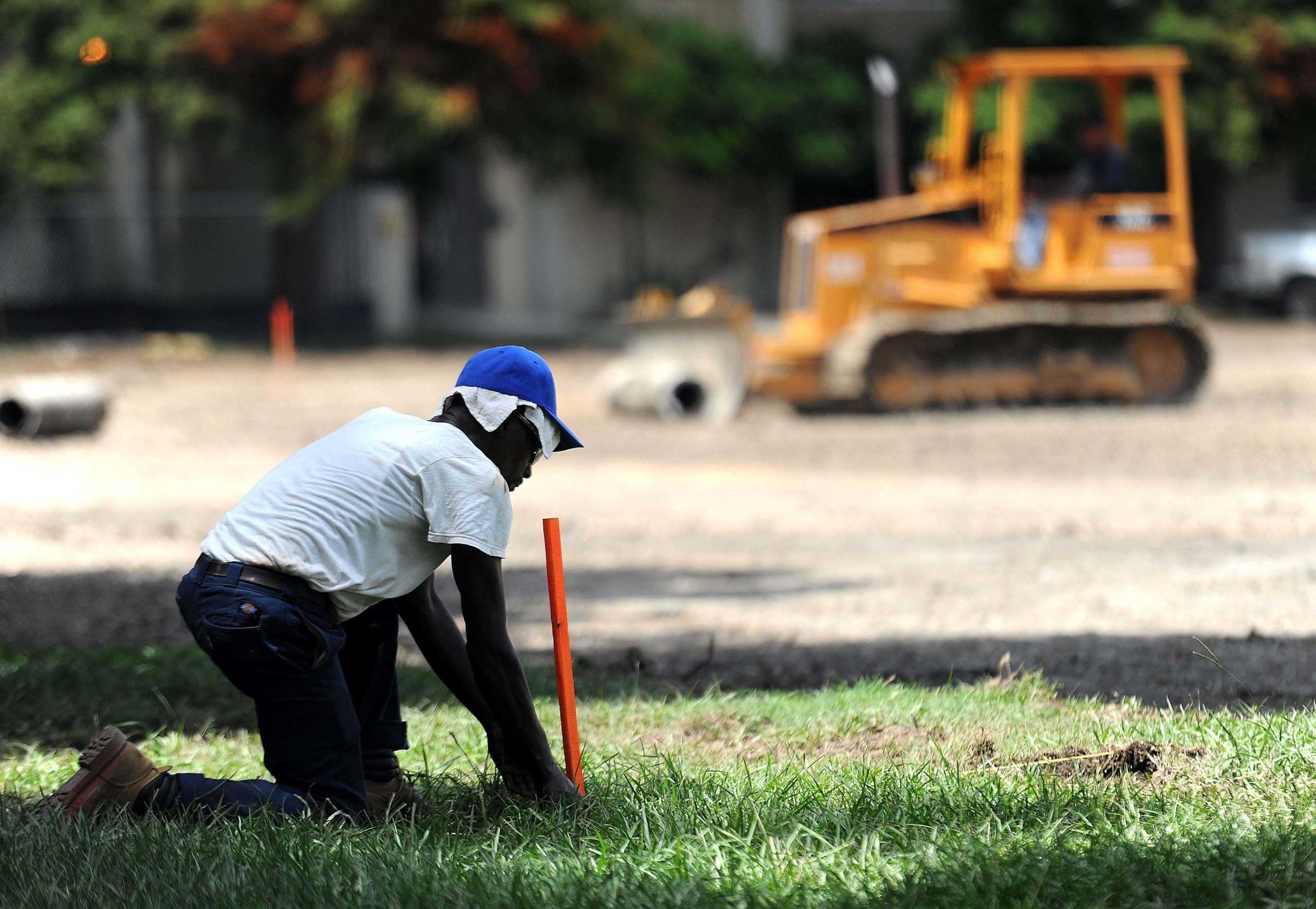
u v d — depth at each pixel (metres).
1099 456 57.09
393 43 100.12
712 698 24.05
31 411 64.56
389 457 16.16
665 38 123.25
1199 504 45.53
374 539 16.09
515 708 16.42
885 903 12.85
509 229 134.38
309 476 16.25
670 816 15.78
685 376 71.69
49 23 105.12
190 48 99.94
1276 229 133.62
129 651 27.31
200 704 23.78
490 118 105.31
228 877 13.89
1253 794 15.61
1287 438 59.56
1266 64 122.62
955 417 70.06
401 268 122.25
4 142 103.19
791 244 72.69
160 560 39.25
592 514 47.59
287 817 15.64
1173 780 16.56
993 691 22.48
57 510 47.50
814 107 128.38
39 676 24.45
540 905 13.05
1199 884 12.96
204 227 123.31
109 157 121.12
